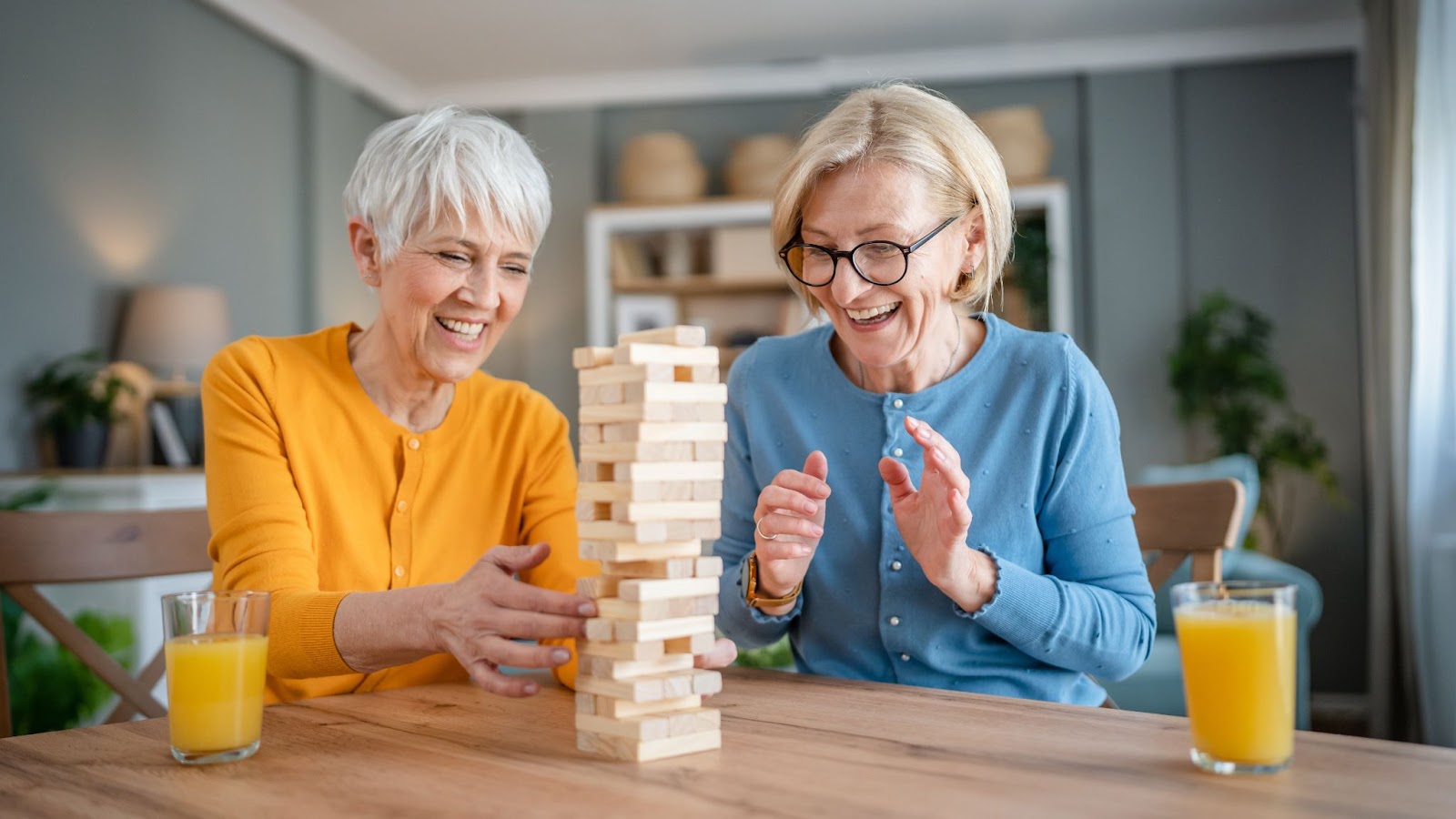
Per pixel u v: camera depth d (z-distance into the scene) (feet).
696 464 2.66
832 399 4.54
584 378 2.73
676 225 17.35
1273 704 2.38
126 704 4.28
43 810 2.29
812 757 2.59
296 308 15.84
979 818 2.12
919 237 3.95
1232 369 15.67
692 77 17.98
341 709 3.24
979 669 4.20
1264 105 16.65
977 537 4.28
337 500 4.23
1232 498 4.61
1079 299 17.04
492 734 2.90
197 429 12.85
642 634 2.58
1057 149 17.24
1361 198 16.20
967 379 4.42
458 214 3.96
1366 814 2.11
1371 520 14.32
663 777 2.43
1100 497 4.30
